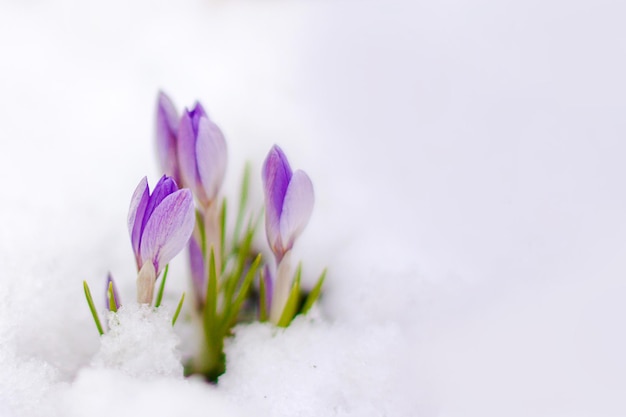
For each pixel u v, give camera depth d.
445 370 0.53
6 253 0.56
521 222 0.59
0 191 0.60
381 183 0.62
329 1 0.73
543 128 0.63
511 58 0.67
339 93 0.66
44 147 0.63
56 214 0.59
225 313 0.54
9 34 0.71
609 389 0.53
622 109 0.64
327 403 0.52
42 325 0.54
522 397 0.52
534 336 0.54
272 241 0.52
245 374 0.53
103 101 0.67
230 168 0.62
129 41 0.70
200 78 0.68
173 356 0.52
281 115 0.65
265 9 0.73
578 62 0.67
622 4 0.69
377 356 0.54
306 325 0.55
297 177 0.50
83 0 0.74
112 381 0.51
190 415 0.51
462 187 0.61
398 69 0.67
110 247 0.58
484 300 0.56
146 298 0.52
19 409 0.51
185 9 0.74
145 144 0.64
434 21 0.70
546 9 0.69
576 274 0.57
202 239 0.53
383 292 0.57
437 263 0.58
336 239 0.59
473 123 0.64
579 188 0.60
